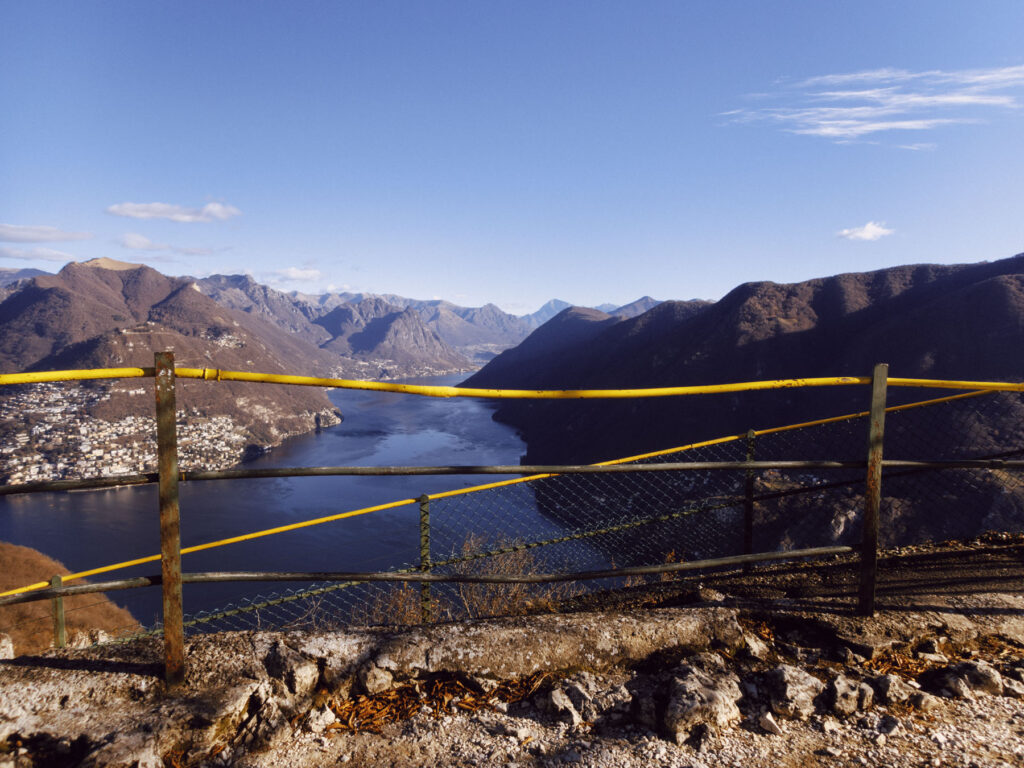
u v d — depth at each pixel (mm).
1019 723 2031
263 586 24516
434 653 2350
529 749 1979
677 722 2020
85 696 2119
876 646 2471
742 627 2658
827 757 1898
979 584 3080
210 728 1995
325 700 2232
